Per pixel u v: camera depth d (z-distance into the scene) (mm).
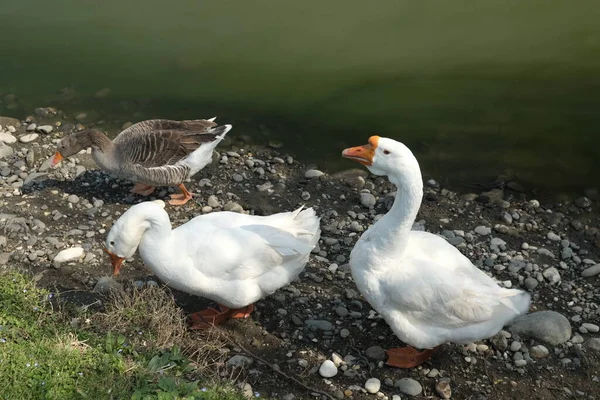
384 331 4402
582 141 5543
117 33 6562
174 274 4199
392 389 4188
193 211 5039
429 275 4105
